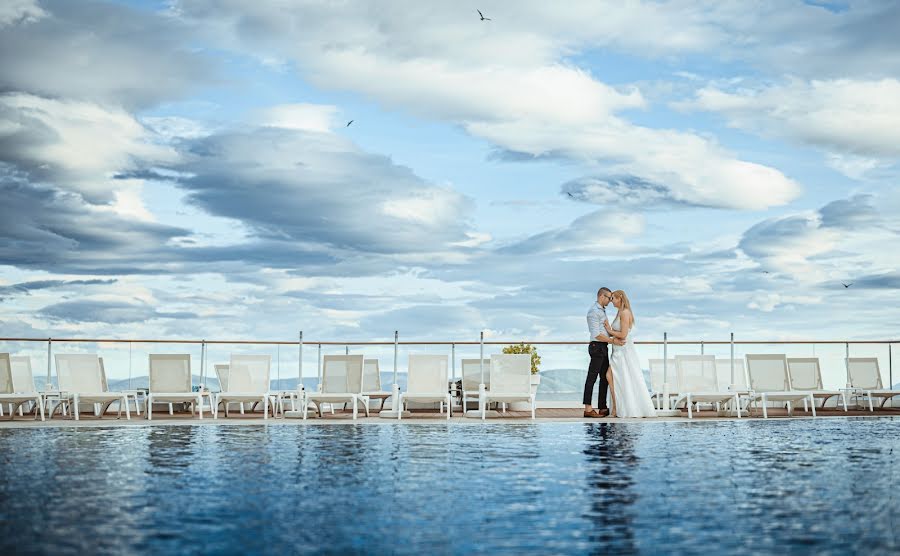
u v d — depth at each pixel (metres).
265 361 12.56
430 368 12.82
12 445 8.56
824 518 4.75
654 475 6.43
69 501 5.27
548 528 4.49
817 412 13.79
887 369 14.55
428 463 7.18
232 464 7.07
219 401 12.35
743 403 14.02
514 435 9.83
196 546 4.07
